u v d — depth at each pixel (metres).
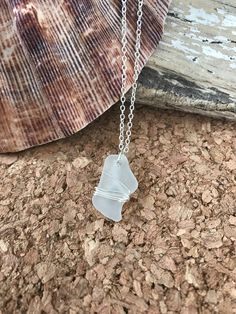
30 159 0.11
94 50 0.10
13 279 0.09
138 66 0.10
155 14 0.11
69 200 0.10
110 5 0.10
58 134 0.11
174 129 0.11
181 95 0.11
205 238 0.10
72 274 0.09
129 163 0.11
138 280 0.09
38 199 0.10
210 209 0.10
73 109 0.10
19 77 0.10
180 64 0.11
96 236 0.10
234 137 0.11
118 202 0.10
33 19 0.10
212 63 0.11
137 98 0.11
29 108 0.10
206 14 0.11
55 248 0.10
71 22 0.10
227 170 0.10
